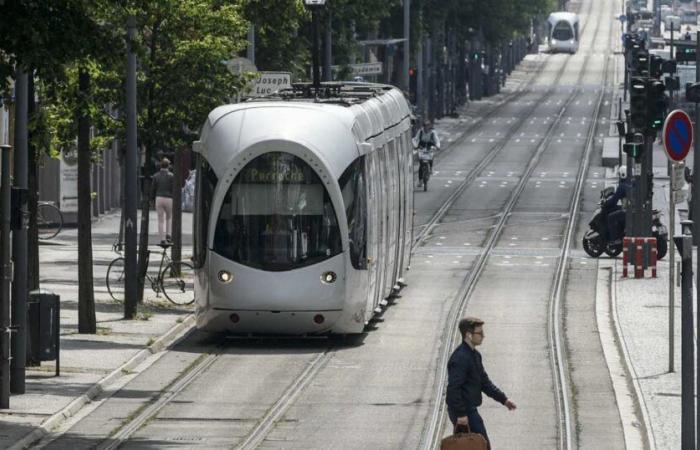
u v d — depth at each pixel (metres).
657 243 116.44
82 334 77.50
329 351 75.00
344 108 79.44
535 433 55.59
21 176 62.84
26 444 52.47
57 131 83.81
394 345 76.88
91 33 56.38
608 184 179.12
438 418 58.50
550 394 63.56
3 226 57.69
